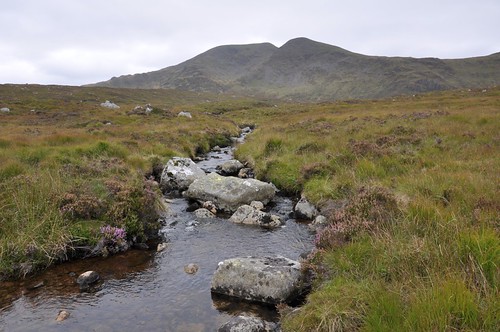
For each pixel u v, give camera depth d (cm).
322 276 321
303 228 498
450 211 352
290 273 330
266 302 321
